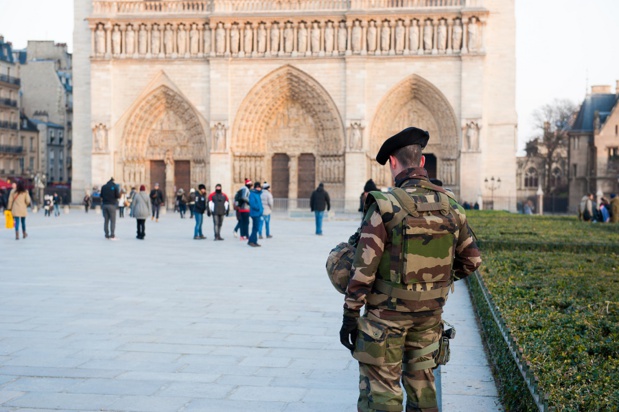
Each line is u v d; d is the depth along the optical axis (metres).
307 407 12.78
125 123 94.75
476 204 84.25
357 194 90.12
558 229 42.19
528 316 14.41
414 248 8.94
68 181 149.12
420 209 9.01
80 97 98.94
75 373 14.62
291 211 82.81
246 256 37.94
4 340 17.39
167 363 15.49
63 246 42.69
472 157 87.81
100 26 93.94
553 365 10.64
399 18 88.94
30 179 134.38
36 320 19.88
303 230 61.56
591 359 10.92
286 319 20.45
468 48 87.69
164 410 12.48
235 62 92.25
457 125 88.75
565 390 9.37
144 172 96.75
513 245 32.16
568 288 18.38
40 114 144.12
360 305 8.97
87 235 51.81
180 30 93.06
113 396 13.19
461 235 9.48
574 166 130.00
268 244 45.97
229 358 16.02
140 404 12.77
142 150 96.44
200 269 31.89
